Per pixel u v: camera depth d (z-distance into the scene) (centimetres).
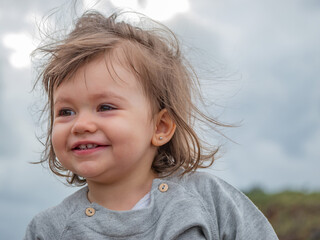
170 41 248
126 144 190
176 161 218
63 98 192
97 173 189
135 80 199
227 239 200
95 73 191
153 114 206
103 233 193
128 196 201
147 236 191
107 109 191
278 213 745
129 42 206
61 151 193
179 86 227
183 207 195
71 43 197
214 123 245
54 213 209
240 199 211
